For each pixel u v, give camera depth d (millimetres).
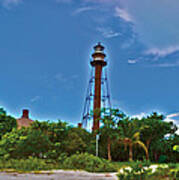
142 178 11930
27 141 34719
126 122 54844
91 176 21016
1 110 49312
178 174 11898
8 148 34062
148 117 61656
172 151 58531
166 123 58344
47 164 29594
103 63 81312
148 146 58188
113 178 19594
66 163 29344
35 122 39312
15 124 47125
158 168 12789
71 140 41969
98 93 79250
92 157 29578
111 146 56469
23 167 26172
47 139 36156
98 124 73875
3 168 25797
